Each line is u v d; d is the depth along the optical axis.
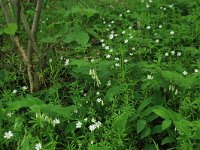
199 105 0.54
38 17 0.65
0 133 0.53
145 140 0.54
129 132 0.53
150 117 0.54
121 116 0.52
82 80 0.70
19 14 0.67
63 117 0.56
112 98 0.57
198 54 0.75
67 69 0.74
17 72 0.73
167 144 0.54
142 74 0.67
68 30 0.60
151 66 0.63
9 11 0.65
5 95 0.63
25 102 0.56
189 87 0.57
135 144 0.54
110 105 0.60
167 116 0.50
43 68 0.71
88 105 0.62
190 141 0.48
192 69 0.72
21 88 0.68
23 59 0.69
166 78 0.61
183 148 0.47
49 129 0.52
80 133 0.56
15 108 0.55
